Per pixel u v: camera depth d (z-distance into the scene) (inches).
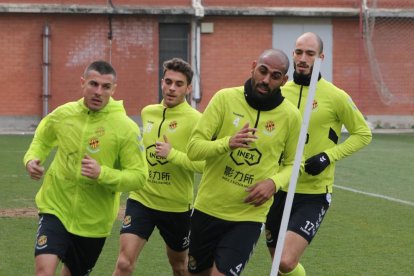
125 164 278.4
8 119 1189.1
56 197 277.3
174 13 1189.7
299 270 306.8
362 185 667.4
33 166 275.3
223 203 278.7
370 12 1218.0
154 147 326.3
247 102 277.3
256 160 276.5
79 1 1180.5
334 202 582.2
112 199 280.5
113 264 390.0
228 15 1213.1
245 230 276.8
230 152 276.4
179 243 332.8
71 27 1191.6
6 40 1184.8
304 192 315.6
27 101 1192.2
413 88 1248.8
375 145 992.2
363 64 1246.9
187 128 328.2
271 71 269.1
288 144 281.1
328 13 1224.2
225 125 278.2
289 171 279.7
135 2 1190.9
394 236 464.8
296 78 325.4
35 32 1187.3
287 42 1238.3
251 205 279.1
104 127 277.0
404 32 1234.6
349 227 489.4
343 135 1076.5
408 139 1082.1
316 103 321.7
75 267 284.5
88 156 269.3
